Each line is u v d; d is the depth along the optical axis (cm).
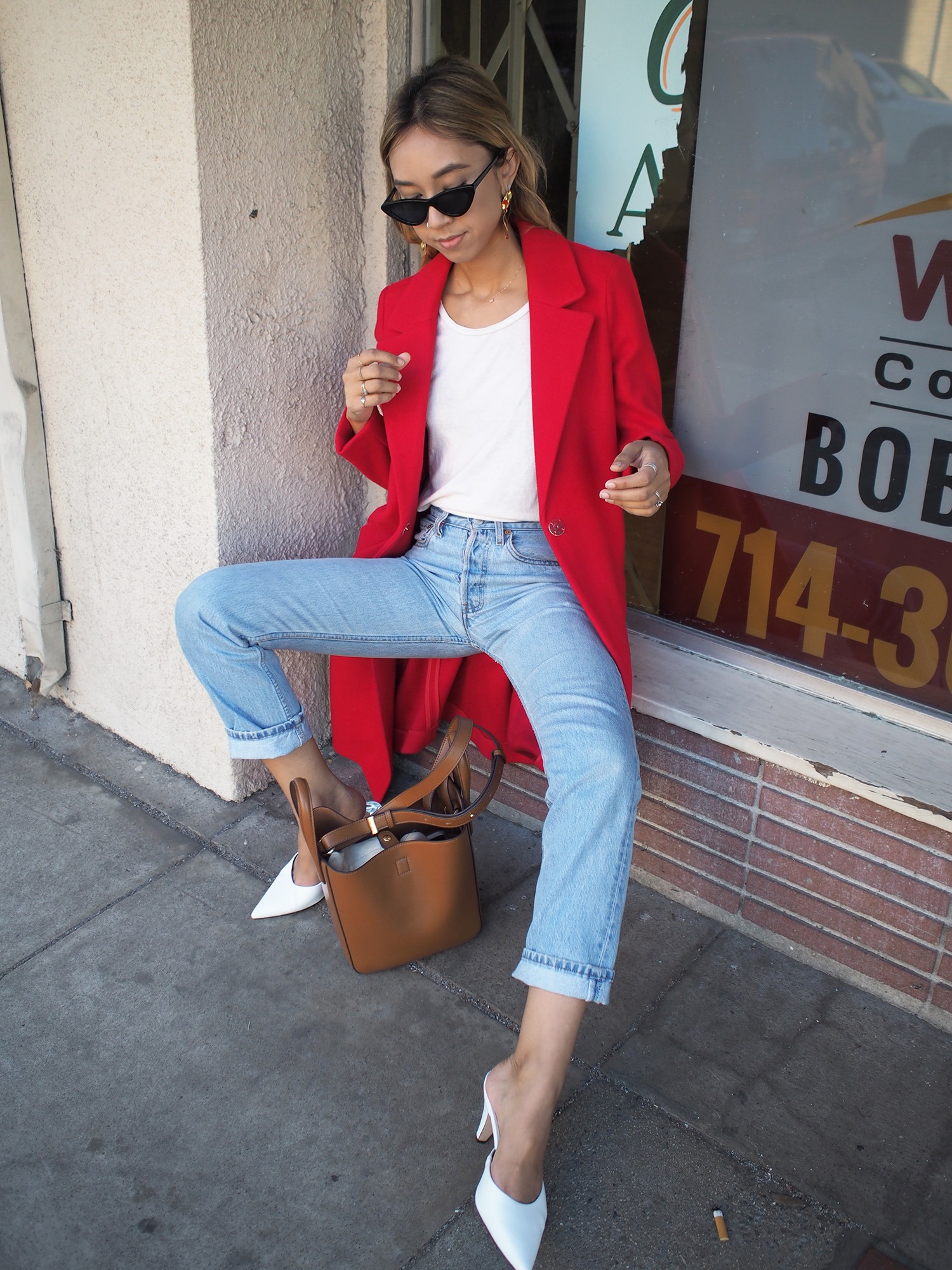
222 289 217
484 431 197
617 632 197
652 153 210
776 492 215
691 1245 161
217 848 250
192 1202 167
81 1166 173
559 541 194
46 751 288
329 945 221
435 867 204
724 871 225
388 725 241
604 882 162
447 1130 180
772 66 188
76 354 247
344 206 236
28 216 242
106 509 259
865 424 197
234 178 211
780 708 214
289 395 239
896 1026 203
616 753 166
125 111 210
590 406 196
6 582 305
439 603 205
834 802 202
